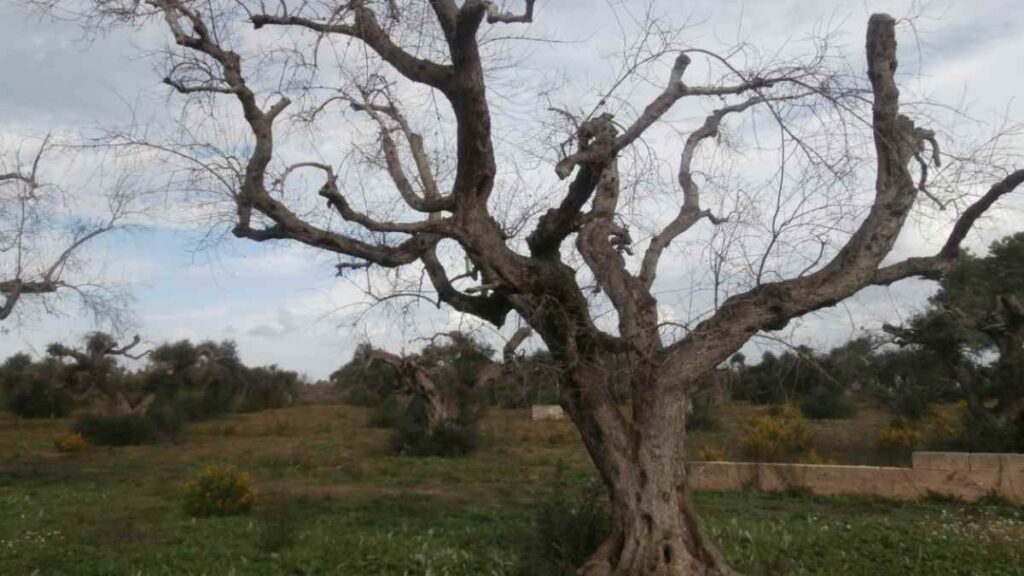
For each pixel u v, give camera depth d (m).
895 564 11.70
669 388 9.32
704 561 9.09
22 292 24.56
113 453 34.59
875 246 9.40
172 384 55.84
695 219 11.02
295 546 12.88
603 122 10.29
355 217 9.13
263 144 9.61
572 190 9.63
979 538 13.36
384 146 10.29
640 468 9.25
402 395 41.19
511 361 9.78
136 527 15.32
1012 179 9.35
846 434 30.52
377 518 16.27
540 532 10.85
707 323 9.40
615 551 9.24
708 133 11.11
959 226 9.70
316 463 29.00
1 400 61.16
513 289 9.69
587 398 9.59
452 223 9.55
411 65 9.48
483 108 9.14
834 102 9.23
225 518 16.80
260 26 9.80
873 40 9.70
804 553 12.34
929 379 25.64
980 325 22.62
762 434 25.08
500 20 8.95
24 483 23.75
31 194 23.16
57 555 12.57
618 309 9.90
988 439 21.84
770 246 9.31
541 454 32.59
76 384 51.00
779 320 9.30
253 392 68.88
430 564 11.38
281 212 9.61
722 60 9.79
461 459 30.78
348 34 9.64
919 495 18.56
